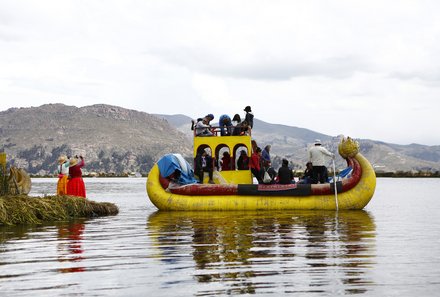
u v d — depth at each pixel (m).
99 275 8.20
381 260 9.24
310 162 20.91
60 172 19.47
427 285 7.46
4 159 17.47
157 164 20.88
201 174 20.98
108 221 16.27
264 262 9.10
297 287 7.38
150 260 9.37
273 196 19.92
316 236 12.34
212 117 22.34
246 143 21.27
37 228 14.37
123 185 70.69
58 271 8.52
